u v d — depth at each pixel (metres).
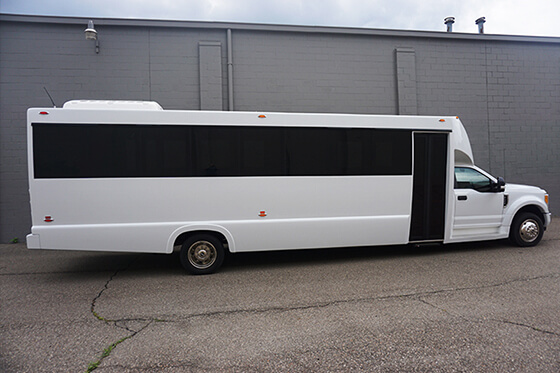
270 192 6.30
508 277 5.62
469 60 11.38
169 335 3.87
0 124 9.16
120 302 4.90
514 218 7.67
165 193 5.98
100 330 4.02
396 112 10.99
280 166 6.34
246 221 6.22
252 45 10.30
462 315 4.23
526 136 11.68
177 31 9.94
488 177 7.44
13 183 9.20
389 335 3.76
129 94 9.77
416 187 6.95
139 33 9.78
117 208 5.86
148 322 4.22
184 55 9.98
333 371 3.13
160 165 5.96
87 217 5.78
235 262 6.95
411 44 11.06
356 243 6.66
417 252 7.46
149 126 5.94
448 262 6.60
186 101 10.00
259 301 4.84
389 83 10.95
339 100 10.70
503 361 3.23
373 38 10.84
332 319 4.20
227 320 4.23
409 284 5.41
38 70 9.36
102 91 9.65
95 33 9.20
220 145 6.14
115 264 7.03
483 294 4.91
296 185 6.39
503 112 11.57
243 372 3.14
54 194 5.69
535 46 11.73
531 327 3.88
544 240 8.29
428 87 11.17
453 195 7.10
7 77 9.22
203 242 6.16
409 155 6.86
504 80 11.56
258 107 10.33
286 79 10.44
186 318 4.32
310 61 10.55
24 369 3.23
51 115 5.70
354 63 10.76
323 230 6.50
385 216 6.77
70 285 5.71
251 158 6.24
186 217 6.05
